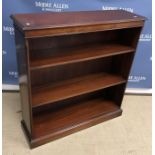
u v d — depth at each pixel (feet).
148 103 7.35
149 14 6.64
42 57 4.84
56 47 5.36
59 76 5.85
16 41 4.73
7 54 6.93
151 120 6.54
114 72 6.52
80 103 6.66
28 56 4.20
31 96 4.84
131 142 5.72
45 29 4.07
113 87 6.69
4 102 6.85
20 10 6.33
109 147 5.51
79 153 5.28
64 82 5.85
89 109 6.44
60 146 5.44
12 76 7.32
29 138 5.28
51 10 6.42
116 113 6.51
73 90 5.52
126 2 6.48
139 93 7.79
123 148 5.52
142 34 6.89
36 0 6.23
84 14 5.25
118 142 5.69
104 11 5.74
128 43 5.78
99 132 5.97
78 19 4.73
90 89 5.61
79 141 5.63
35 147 5.34
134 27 5.35
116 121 6.43
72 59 4.83
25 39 3.98
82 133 5.90
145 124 6.37
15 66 7.15
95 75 6.30
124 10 6.09
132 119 6.55
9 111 6.46
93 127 6.13
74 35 5.45
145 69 7.48
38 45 5.12
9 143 5.38
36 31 4.00
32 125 5.12
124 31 5.83
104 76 6.28
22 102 5.52
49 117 5.99
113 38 6.08
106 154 5.31
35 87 5.53
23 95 5.22
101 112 6.36
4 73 7.25
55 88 5.56
